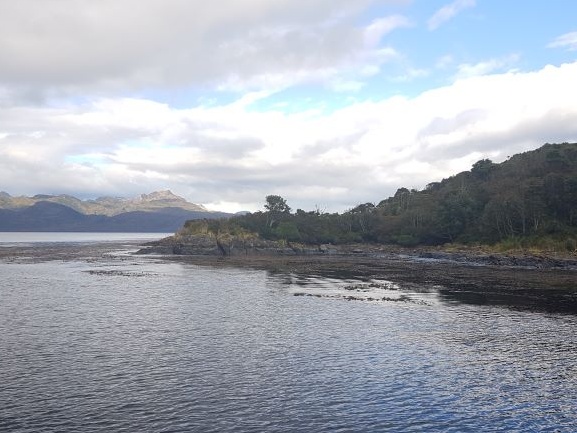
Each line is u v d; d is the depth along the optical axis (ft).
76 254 505.66
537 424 84.74
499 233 502.38
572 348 133.39
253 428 81.61
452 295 226.79
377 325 161.17
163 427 81.41
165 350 128.26
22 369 110.73
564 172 557.33
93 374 107.86
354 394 97.91
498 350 131.03
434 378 107.86
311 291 240.94
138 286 253.65
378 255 533.14
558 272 334.44
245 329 154.20
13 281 269.44
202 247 555.69
